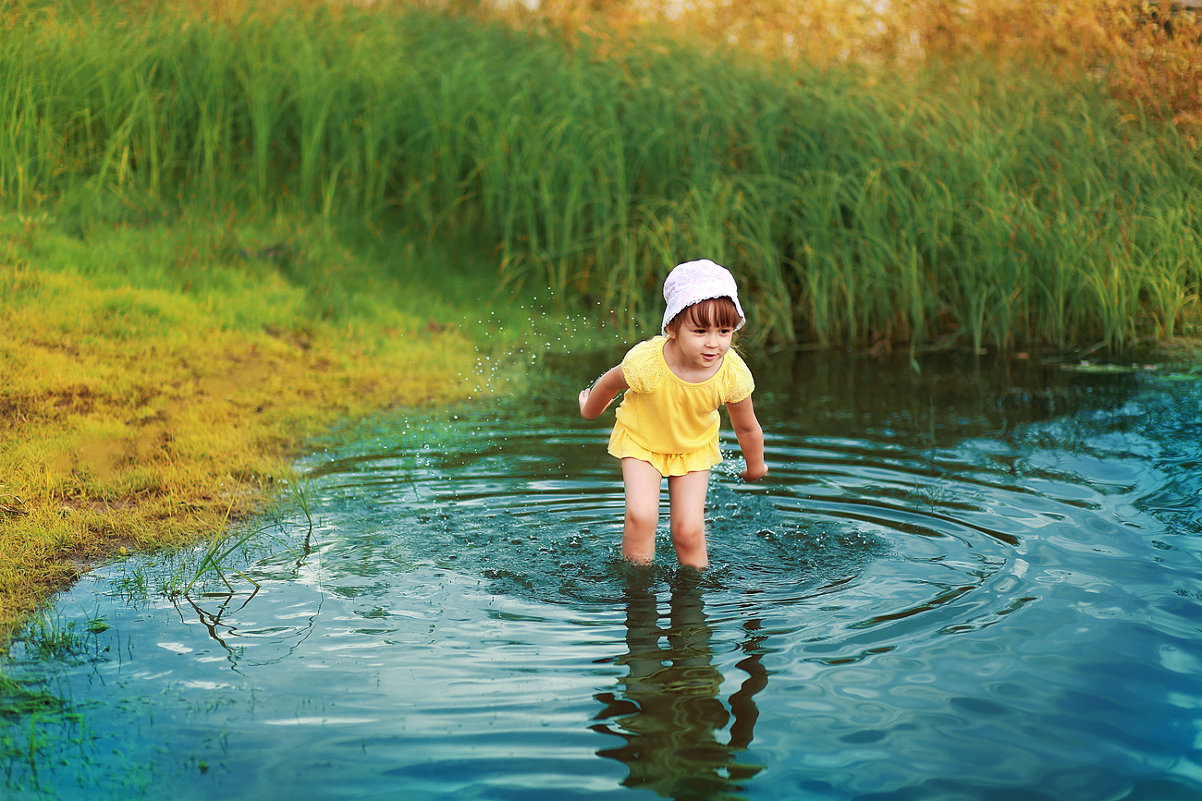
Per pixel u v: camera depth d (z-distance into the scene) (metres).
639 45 10.20
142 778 2.43
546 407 6.29
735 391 3.83
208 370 6.39
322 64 9.63
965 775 2.39
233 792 2.37
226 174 9.26
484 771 2.44
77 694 2.84
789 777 2.40
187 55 9.45
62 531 4.08
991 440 5.38
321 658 3.04
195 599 3.49
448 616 3.34
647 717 2.68
